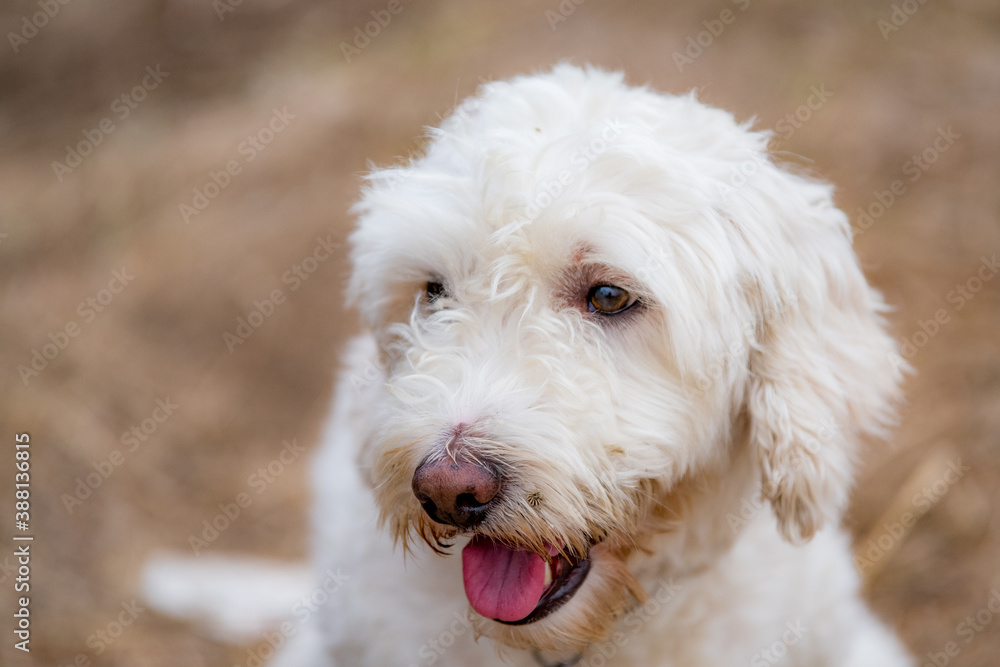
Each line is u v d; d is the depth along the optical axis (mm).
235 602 4211
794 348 2510
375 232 2574
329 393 5262
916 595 3887
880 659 3303
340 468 3236
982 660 3637
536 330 2285
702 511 2615
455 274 2412
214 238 6211
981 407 4449
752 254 2447
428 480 2137
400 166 2836
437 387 2254
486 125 2531
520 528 2166
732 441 2646
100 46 9008
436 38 7844
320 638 3154
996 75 6285
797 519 2539
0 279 6207
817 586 2883
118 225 6543
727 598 2703
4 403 5199
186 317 5766
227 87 8062
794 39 6902
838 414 2553
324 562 3160
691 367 2355
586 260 2277
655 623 2684
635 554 2607
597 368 2316
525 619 2354
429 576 2691
